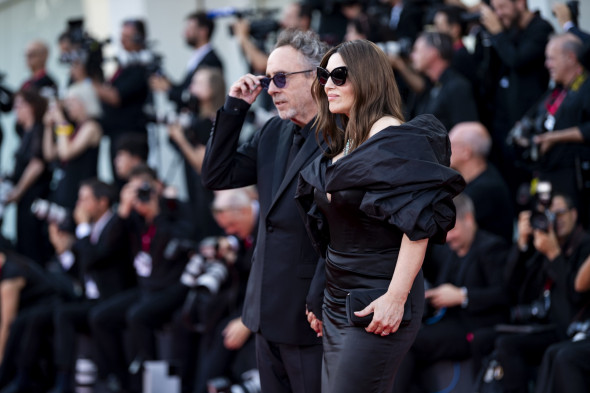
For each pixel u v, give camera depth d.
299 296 9.36
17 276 19.19
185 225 17.42
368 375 8.05
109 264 18.06
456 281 13.88
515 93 16.56
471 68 17.22
